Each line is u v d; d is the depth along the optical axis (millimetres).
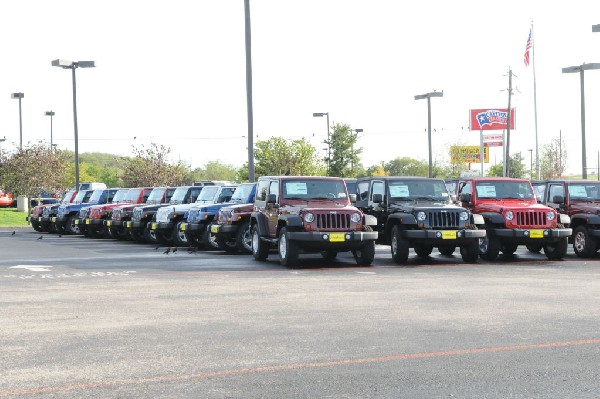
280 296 12453
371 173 88688
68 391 6555
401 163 98688
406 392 6434
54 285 14359
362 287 13625
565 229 18953
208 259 20234
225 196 24344
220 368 7348
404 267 17641
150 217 27797
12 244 28250
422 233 18000
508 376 6953
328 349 8172
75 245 27547
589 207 20109
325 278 15219
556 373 7055
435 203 19219
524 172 84938
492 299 11922
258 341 8633
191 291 13211
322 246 17547
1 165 52844
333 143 65875
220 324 9773
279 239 18344
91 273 16688
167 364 7531
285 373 7129
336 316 10336
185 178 64625
